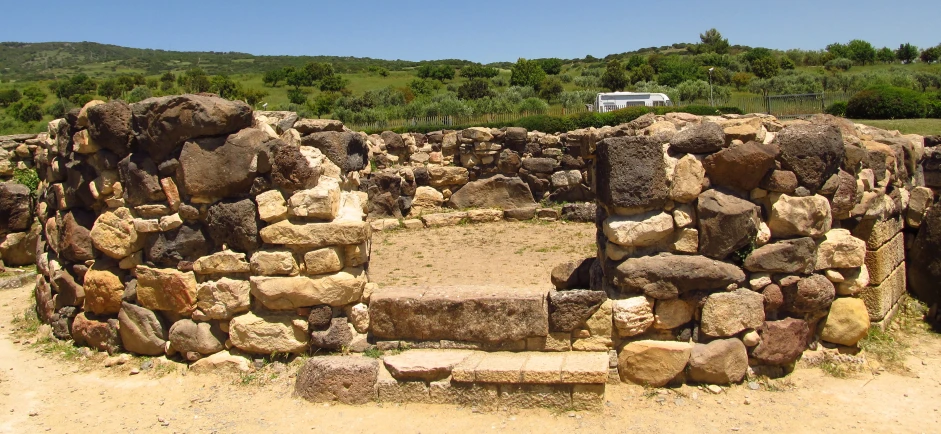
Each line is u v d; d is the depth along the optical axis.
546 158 11.81
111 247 5.16
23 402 4.64
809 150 4.56
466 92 40.75
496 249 9.20
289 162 4.67
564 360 4.47
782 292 4.73
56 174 5.87
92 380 4.98
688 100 34.69
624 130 8.37
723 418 4.23
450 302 4.68
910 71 44.72
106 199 5.23
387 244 9.80
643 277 4.54
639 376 4.57
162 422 4.31
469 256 8.77
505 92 41.16
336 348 4.79
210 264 4.89
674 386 4.57
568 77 54.19
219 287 4.85
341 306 4.86
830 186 4.76
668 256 4.61
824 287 4.78
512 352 4.68
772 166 4.58
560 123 19.58
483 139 11.80
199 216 4.95
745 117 5.47
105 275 5.26
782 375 4.76
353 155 6.42
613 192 4.55
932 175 6.63
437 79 59.81
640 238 4.57
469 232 10.62
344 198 5.19
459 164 12.16
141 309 5.13
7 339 6.00
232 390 4.68
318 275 4.76
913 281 6.29
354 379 4.45
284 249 4.77
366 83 55.31
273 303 4.78
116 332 5.31
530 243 9.55
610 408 4.34
